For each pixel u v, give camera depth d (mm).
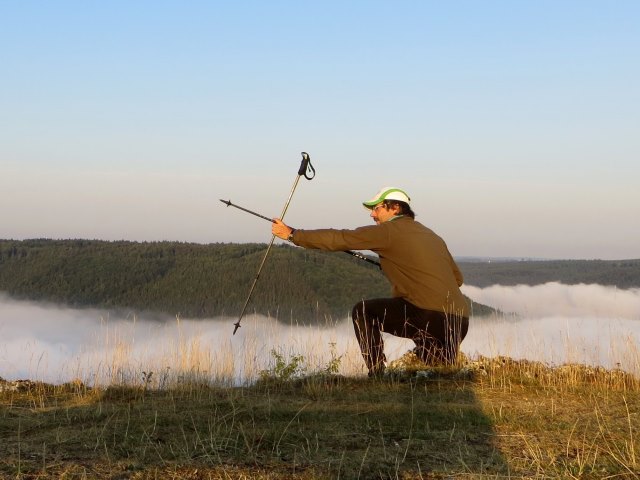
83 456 4645
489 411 6031
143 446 4887
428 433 5309
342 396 6895
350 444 5039
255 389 7281
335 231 7852
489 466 4547
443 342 7859
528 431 5422
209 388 7289
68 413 6035
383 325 7910
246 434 5176
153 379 7531
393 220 7996
